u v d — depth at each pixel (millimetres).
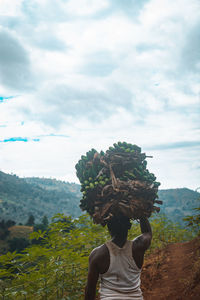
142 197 2146
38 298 3916
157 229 8734
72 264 4262
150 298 4652
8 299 3469
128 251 2113
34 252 3551
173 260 6336
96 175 2221
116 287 2035
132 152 2236
